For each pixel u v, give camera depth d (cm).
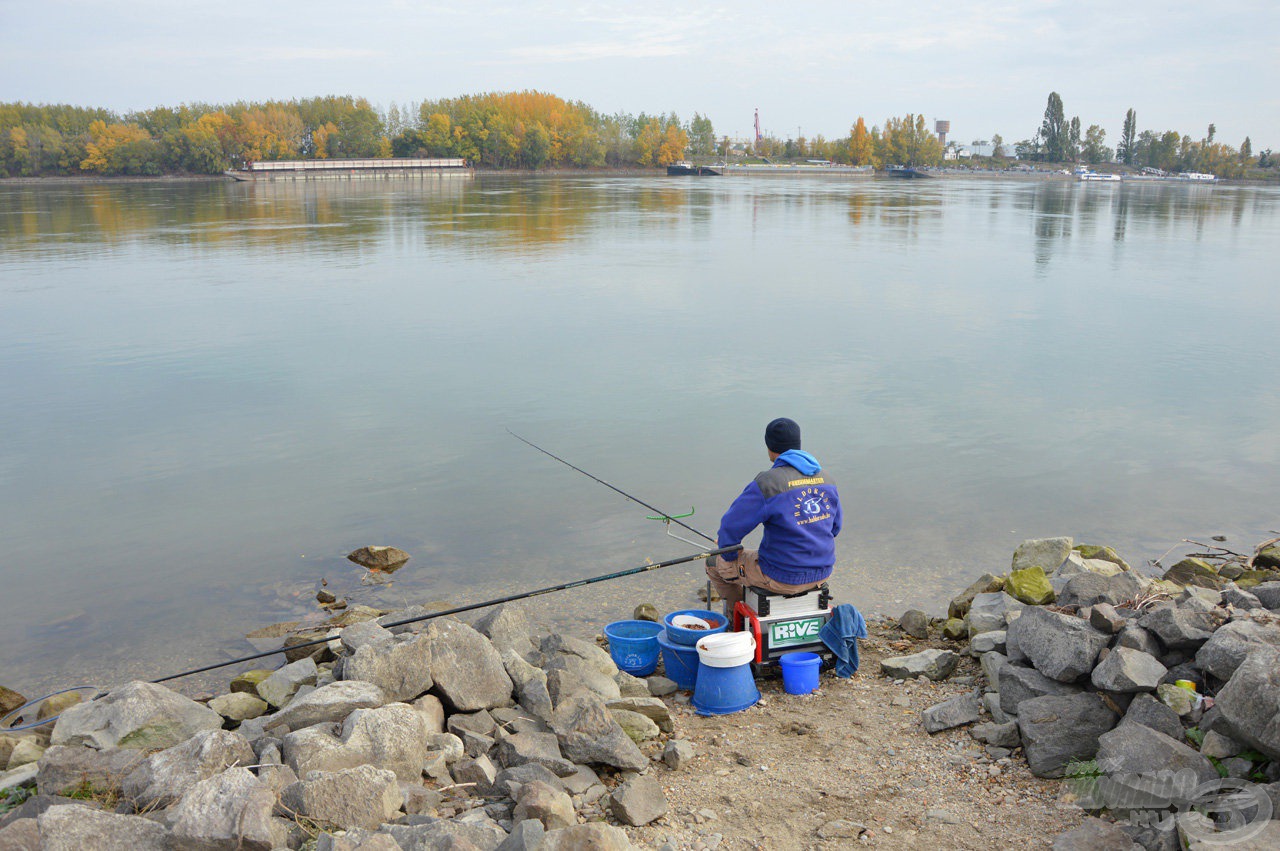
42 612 632
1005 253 2883
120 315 1717
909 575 674
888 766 407
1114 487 838
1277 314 1741
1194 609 420
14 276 2267
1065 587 533
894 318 1689
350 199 6322
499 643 548
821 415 1058
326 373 1273
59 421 1052
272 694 512
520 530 756
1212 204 6675
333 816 329
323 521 775
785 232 3681
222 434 1005
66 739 428
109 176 13238
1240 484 845
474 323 1639
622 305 1831
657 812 365
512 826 346
